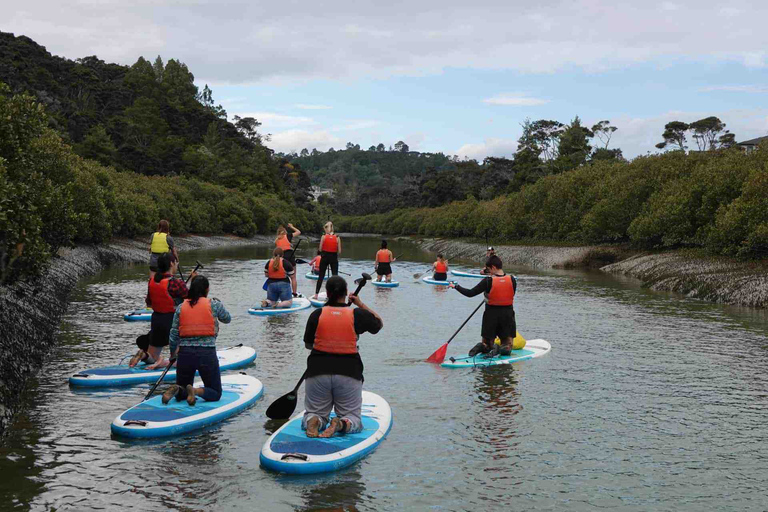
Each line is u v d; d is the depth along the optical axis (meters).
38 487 5.32
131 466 5.81
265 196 103.38
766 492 5.47
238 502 5.13
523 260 40.12
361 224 144.62
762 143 32.41
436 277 23.86
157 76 150.38
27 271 9.54
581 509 5.13
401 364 10.17
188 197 64.38
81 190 27.62
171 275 8.95
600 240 41.50
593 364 10.26
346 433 6.51
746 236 24.20
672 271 24.75
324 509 5.04
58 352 10.41
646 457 6.26
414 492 5.39
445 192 113.81
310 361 6.49
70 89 104.94
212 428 6.91
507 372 9.68
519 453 6.32
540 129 102.88
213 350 7.43
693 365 10.20
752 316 15.70
